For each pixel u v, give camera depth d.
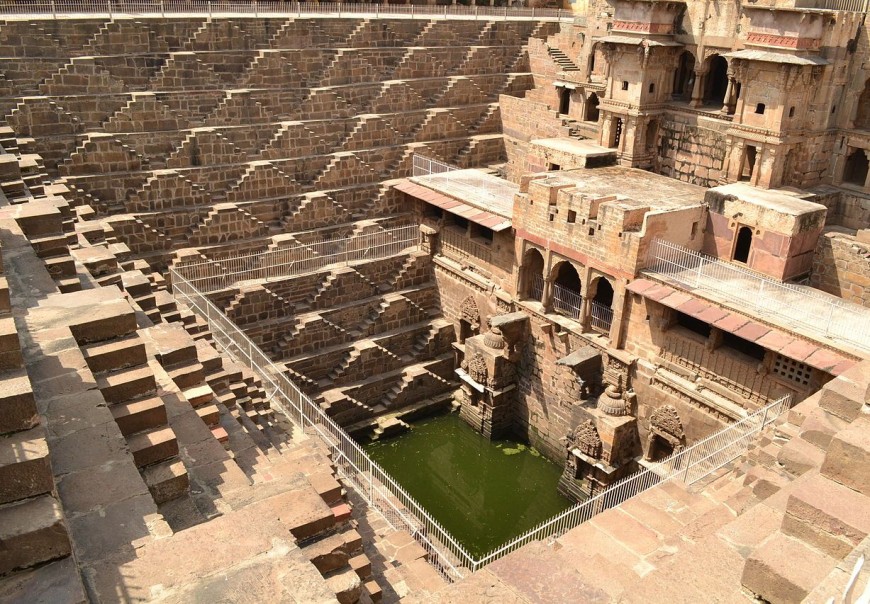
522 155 53.53
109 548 10.12
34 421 10.29
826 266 33.78
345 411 41.94
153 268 40.34
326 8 57.62
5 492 9.54
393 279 46.44
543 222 38.34
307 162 46.31
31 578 9.15
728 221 35.06
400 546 24.30
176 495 13.94
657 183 40.59
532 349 41.00
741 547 12.47
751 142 38.28
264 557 9.44
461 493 38.81
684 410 32.94
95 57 41.34
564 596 9.19
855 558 10.00
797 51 35.50
